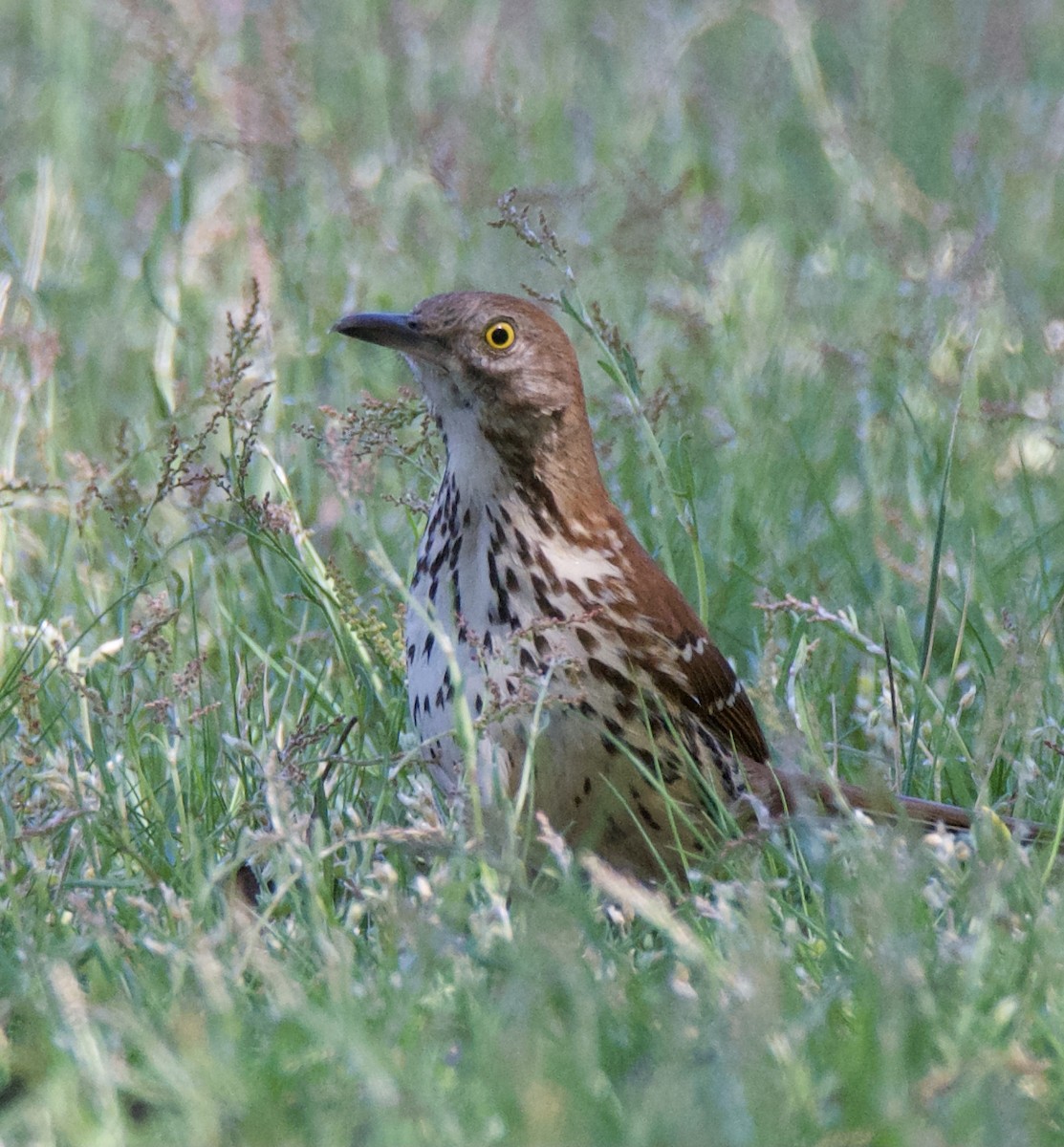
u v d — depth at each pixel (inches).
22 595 438.3
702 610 399.5
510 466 346.6
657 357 570.9
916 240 641.6
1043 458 522.3
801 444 536.1
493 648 343.0
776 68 842.8
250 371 494.3
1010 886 299.0
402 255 610.5
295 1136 233.1
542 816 307.6
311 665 425.7
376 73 727.1
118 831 323.0
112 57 791.1
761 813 332.5
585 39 885.8
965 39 848.9
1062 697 404.5
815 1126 230.4
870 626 453.7
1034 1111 239.1
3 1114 242.8
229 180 592.4
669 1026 247.4
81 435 528.1
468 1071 244.5
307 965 285.4
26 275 500.4
